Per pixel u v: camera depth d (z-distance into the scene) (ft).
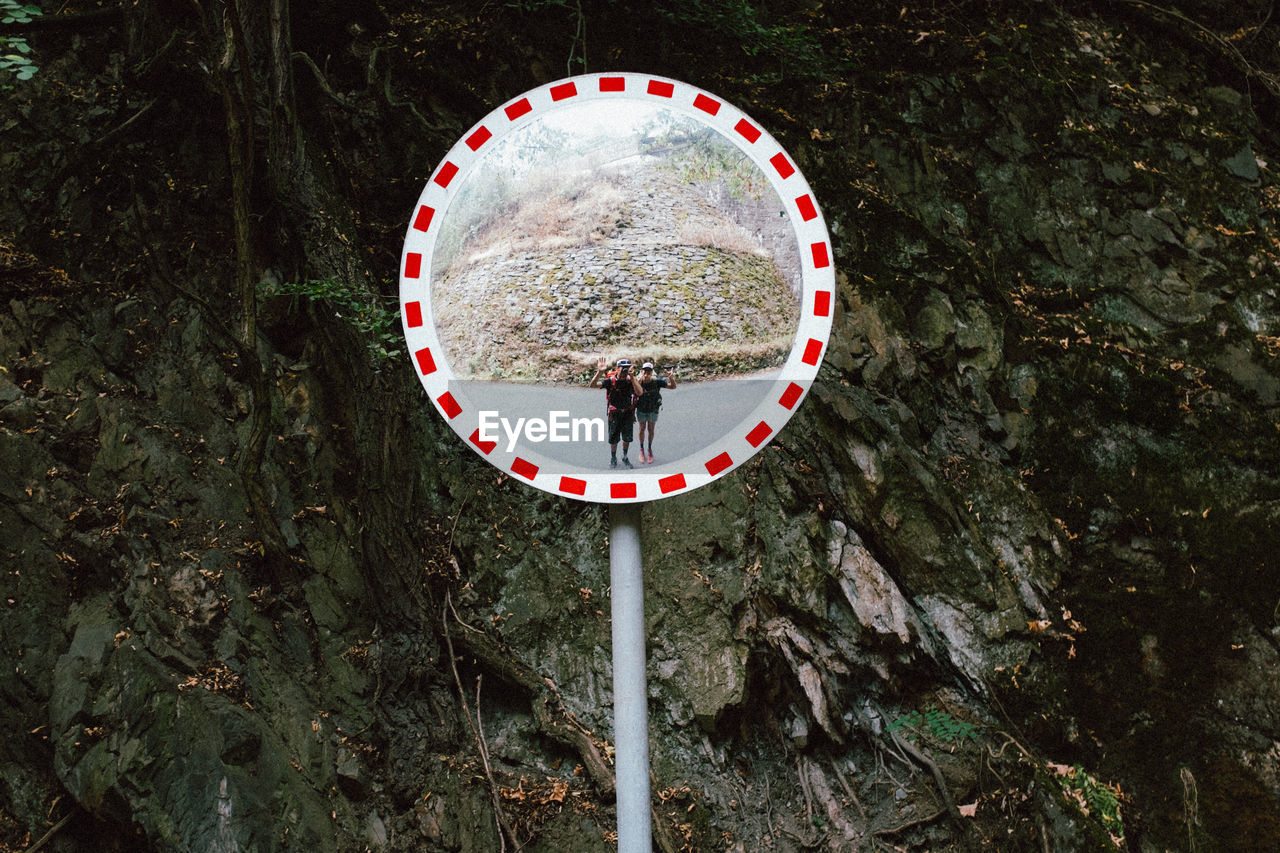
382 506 17.52
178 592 15.20
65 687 13.96
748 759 17.62
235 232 16.48
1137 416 22.63
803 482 19.51
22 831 13.60
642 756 7.00
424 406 19.38
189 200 18.34
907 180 24.63
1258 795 18.84
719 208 7.47
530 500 19.30
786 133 23.82
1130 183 26.04
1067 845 17.03
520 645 17.74
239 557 15.94
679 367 7.29
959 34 27.20
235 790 13.93
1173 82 29.86
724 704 17.37
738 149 7.58
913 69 26.27
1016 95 26.37
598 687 17.61
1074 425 22.26
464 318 7.32
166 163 18.51
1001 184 25.30
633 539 7.20
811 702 17.75
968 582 19.58
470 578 18.17
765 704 17.99
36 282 16.83
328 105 20.76
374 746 15.62
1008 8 28.63
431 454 18.98
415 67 21.97
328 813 14.61
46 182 17.66
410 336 7.27
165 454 16.28
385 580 17.01
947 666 18.93
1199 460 22.34
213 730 14.17
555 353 7.28
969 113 25.91
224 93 16.20
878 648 18.57
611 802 16.17
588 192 7.49
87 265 17.40
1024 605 19.90
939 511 20.01
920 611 19.30
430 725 16.35
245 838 13.70
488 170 7.50
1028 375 22.43
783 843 16.79
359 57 21.77
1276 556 21.35
